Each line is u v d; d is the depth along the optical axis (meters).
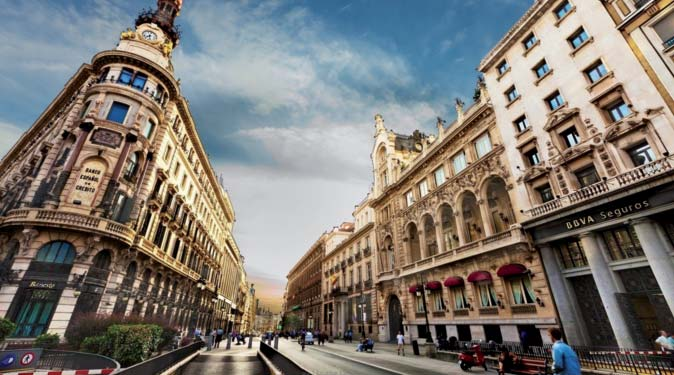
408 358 18.14
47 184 20.73
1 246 19.70
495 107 22.45
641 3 15.06
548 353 13.50
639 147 14.20
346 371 12.51
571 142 17.27
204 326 44.09
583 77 17.00
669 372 9.59
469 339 21.00
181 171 32.28
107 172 21.78
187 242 34.47
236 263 82.62
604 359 11.52
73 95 28.41
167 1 33.47
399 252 31.75
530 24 20.84
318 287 60.62
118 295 20.77
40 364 9.88
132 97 24.42
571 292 15.97
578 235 15.45
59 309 17.83
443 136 28.17
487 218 21.48
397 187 34.16
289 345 31.81
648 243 12.70
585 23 17.38
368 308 38.03
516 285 18.70
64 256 19.20
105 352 12.10
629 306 13.21
